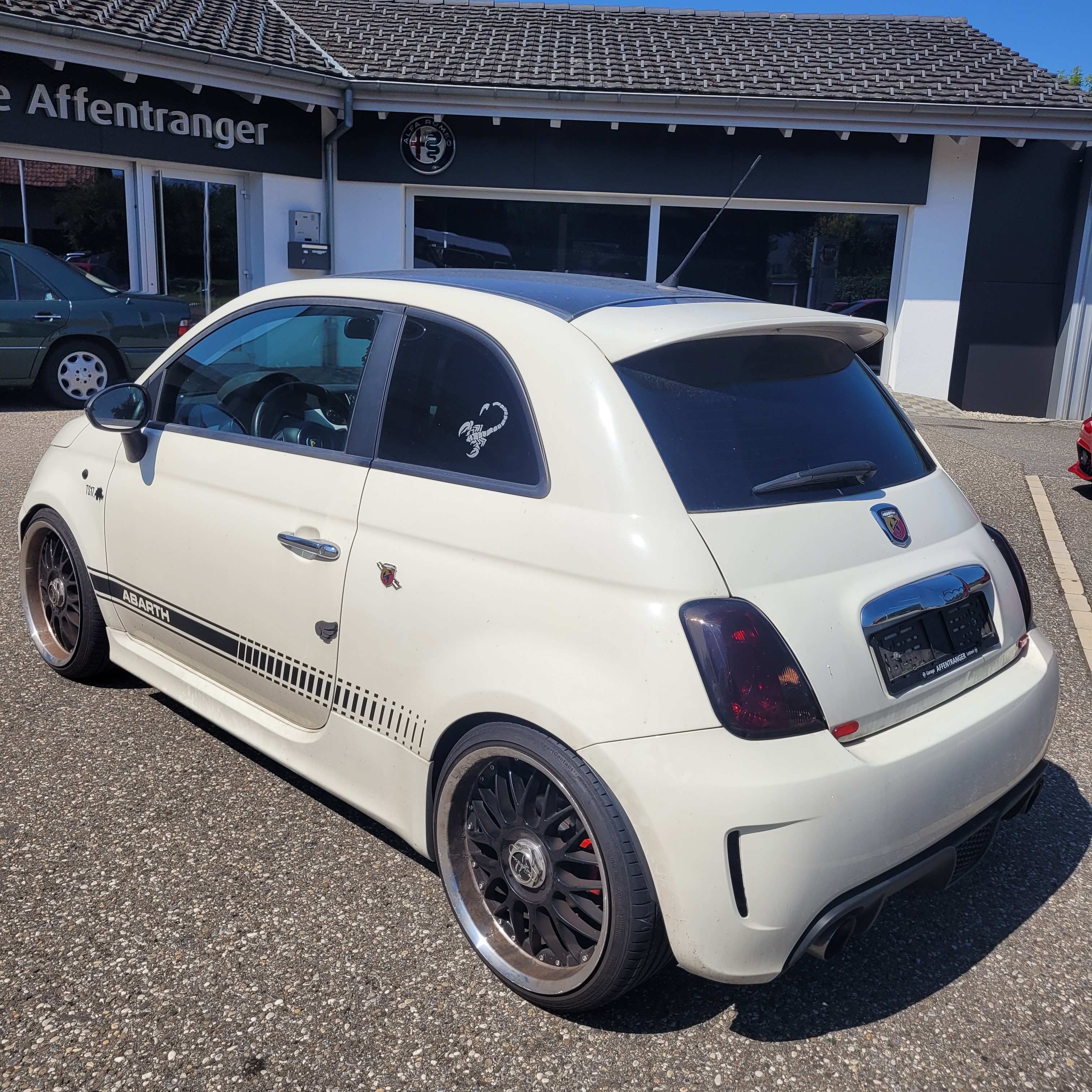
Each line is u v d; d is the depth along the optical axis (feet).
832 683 7.14
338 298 9.97
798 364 9.05
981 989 8.25
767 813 6.63
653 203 47.91
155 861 9.47
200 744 11.84
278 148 45.85
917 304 48.03
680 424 7.70
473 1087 7.01
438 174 47.60
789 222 47.85
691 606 6.89
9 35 36.68
